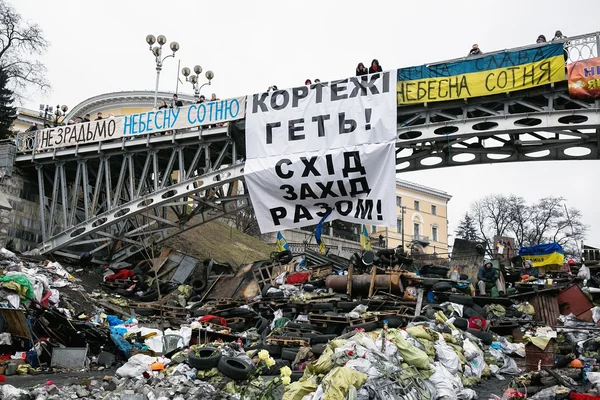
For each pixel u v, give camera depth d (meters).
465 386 12.41
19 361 14.30
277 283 25.09
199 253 35.88
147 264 30.41
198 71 34.34
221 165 32.19
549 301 19.34
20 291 16.62
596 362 13.86
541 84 20.19
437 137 22.14
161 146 27.38
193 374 12.33
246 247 42.88
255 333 19.09
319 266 25.77
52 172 31.69
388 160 21.72
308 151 23.11
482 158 25.03
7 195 29.53
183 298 26.36
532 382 11.98
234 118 25.19
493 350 15.35
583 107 20.62
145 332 16.91
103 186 34.44
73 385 11.23
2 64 43.38
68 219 33.00
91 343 16.58
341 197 22.53
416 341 12.02
